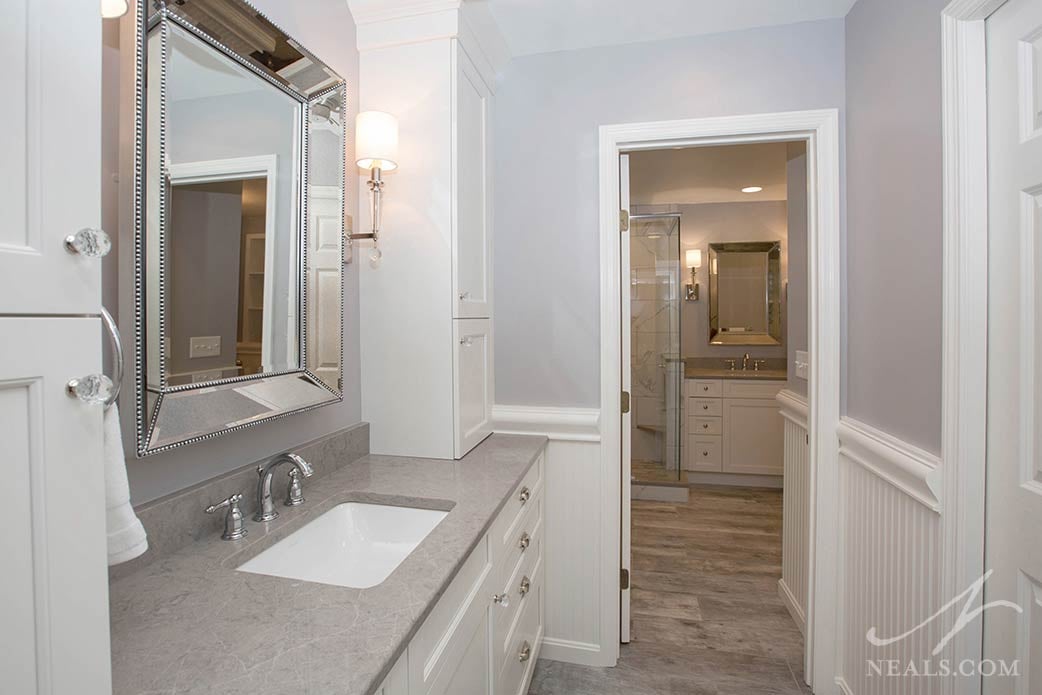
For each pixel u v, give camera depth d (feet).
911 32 4.31
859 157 5.30
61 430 1.55
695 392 13.52
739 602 7.71
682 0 5.37
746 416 13.21
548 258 6.45
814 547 5.85
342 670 2.09
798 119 5.72
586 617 6.42
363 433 5.48
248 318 3.72
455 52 5.27
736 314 14.71
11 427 1.43
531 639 5.64
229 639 2.31
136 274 2.84
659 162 11.05
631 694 5.79
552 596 6.53
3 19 1.42
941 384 3.88
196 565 3.04
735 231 14.74
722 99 5.92
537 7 5.50
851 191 5.49
